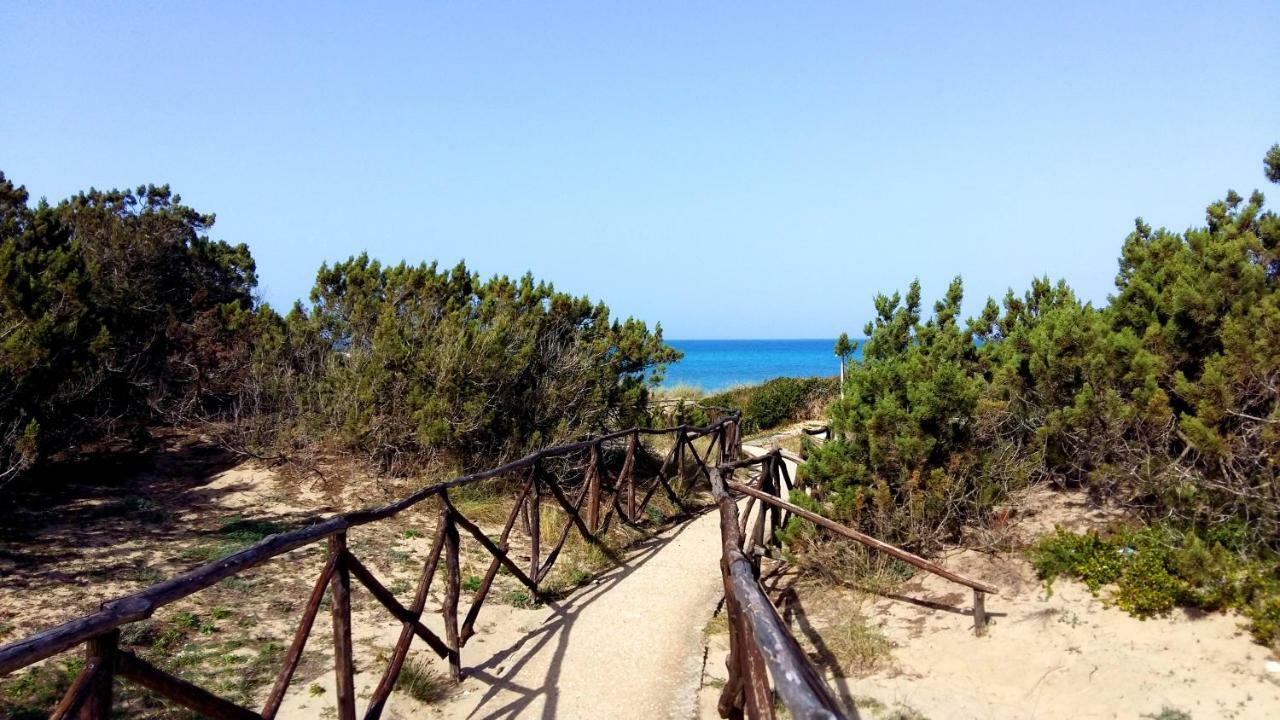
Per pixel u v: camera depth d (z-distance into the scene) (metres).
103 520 8.17
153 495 9.49
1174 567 5.54
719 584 8.01
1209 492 5.87
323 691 5.14
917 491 7.07
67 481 9.60
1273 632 4.86
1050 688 4.99
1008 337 8.51
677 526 10.67
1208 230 8.21
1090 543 6.16
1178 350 6.52
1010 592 6.23
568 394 12.42
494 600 7.25
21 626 5.47
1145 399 6.23
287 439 11.35
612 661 6.04
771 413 21.80
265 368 12.09
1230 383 5.86
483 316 12.50
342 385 11.30
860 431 7.58
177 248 15.80
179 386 12.41
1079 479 7.26
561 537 8.14
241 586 6.73
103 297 11.54
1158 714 4.49
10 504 8.32
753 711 3.26
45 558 6.78
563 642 6.41
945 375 7.02
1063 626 5.55
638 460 13.52
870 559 7.24
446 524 5.84
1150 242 8.49
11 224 12.88
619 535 9.66
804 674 2.45
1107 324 7.35
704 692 5.53
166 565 6.95
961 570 6.79
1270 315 5.71
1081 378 7.20
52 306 9.20
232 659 5.43
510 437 11.12
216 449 11.63
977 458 7.11
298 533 4.14
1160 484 6.11
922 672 5.47
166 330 12.72
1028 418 7.61
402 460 10.97
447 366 10.79
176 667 5.23
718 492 5.84
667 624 6.84
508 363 11.48
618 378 14.03
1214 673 4.71
